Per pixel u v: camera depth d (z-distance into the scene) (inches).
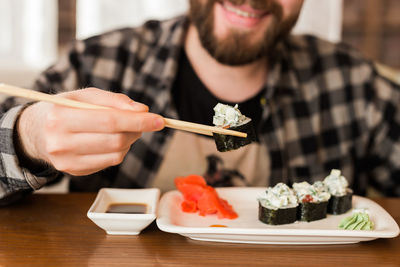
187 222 20.8
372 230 19.5
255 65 30.6
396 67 63.2
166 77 30.6
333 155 34.3
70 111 15.8
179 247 18.9
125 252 18.3
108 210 21.0
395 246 19.4
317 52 35.7
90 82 32.5
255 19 27.6
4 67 47.2
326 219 21.9
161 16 53.6
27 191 22.9
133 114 15.8
